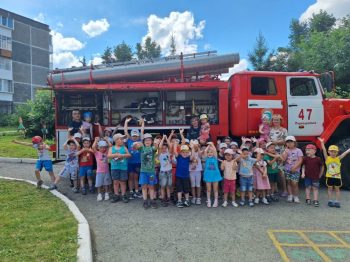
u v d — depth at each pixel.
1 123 30.47
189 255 4.10
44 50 50.72
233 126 7.68
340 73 20.64
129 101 7.94
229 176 6.35
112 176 6.62
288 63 26.50
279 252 4.17
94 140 7.48
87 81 8.05
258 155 6.47
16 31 45.75
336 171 6.29
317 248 4.30
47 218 5.13
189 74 8.25
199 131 7.30
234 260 3.95
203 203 6.60
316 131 7.75
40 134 17.20
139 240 4.60
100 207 6.27
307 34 43.97
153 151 6.36
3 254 3.81
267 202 6.49
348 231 4.92
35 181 8.35
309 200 6.47
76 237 4.34
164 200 6.44
